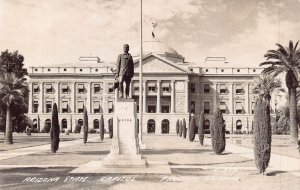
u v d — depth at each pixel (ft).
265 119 86.58
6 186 70.13
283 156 130.00
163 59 406.21
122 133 93.66
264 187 69.41
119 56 96.73
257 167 86.63
